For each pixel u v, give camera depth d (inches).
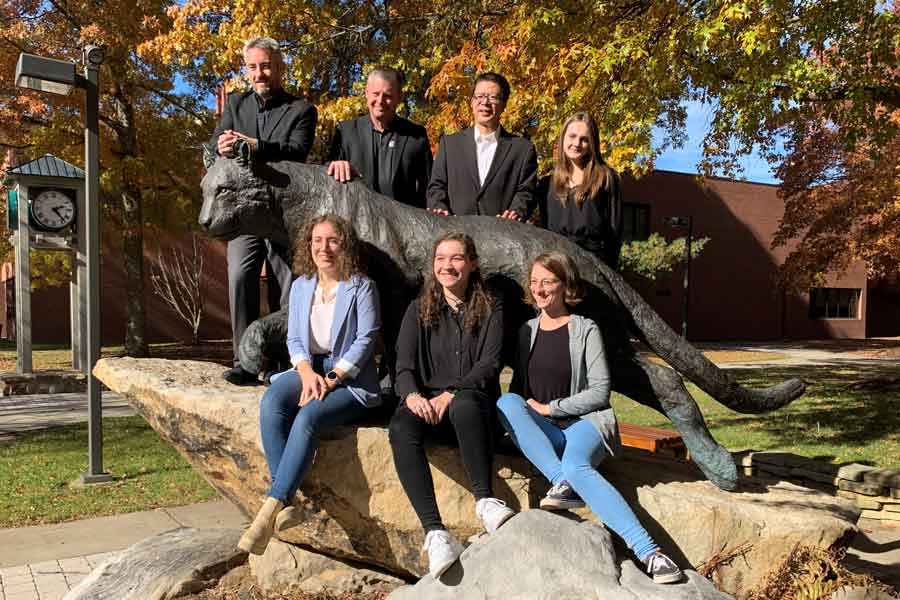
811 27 275.1
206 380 155.9
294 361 133.4
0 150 615.5
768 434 338.0
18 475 269.9
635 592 109.0
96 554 189.9
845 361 753.6
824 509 139.5
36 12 579.5
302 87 402.9
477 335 131.4
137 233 655.1
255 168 147.3
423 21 421.1
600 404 128.9
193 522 216.2
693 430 147.1
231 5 399.9
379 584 144.6
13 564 182.4
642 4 288.7
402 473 122.0
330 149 179.5
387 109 169.6
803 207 636.1
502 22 317.1
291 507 122.8
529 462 137.9
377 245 147.1
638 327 151.9
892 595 134.7
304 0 371.6
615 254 165.0
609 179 159.5
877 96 302.5
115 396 494.9
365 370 135.3
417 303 134.6
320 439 133.1
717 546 131.7
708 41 249.1
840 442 315.6
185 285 882.8
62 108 567.5
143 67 590.6
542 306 135.3
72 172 496.1
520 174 169.2
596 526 122.4
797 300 1233.4
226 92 399.2
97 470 264.8
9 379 499.5
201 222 148.6
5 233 604.4
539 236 150.9
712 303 1139.3
